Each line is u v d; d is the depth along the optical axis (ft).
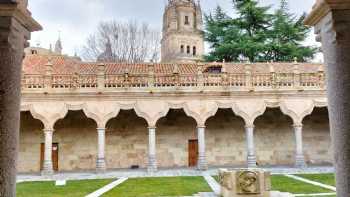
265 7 186.29
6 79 14.57
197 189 72.08
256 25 189.88
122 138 124.57
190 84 114.42
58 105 110.93
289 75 115.85
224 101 114.62
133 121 125.70
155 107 112.98
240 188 54.70
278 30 183.93
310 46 181.78
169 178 93.91
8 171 14.58
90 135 123.65
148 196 64.44
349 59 14.35
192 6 282.36
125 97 112.78
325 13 15.16
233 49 177.17
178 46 272.10
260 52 178.29
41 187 80.07
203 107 113.91
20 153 119.34
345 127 14.32
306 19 17.11
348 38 14.47
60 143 121.90
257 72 117.39
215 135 127.24
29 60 127.95
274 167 117.08
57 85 111.45
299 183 78.28
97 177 99.86
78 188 77.25
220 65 127.65
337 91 14.71
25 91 109.81
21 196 66.80
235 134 127.75
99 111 111.65
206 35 189.88
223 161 126.11
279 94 115.24
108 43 185.88
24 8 15.17
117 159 123.24
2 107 14.39
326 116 130.31
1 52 14.48
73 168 121.29
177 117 127.24
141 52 188.65
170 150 125.29
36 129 121.49
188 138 126.41
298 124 114.32
